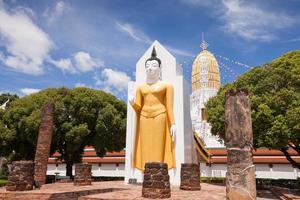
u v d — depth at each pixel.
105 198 12.34
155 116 19.95
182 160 19.38
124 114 36.69
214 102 30.91
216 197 13.60
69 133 31.11
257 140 24.12
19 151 33.97
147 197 12.72
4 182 28.31
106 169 44.78
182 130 19.91
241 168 10.20
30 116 31.17
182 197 13.39
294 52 27.00
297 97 22.72
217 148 42.59
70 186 18.28
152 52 21.30
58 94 34.12
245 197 9.95
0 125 32.72
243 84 27.09
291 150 38.31
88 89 35.00
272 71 25.16
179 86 20.72
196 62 57.97
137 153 20.59
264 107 22.92
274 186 33.19
